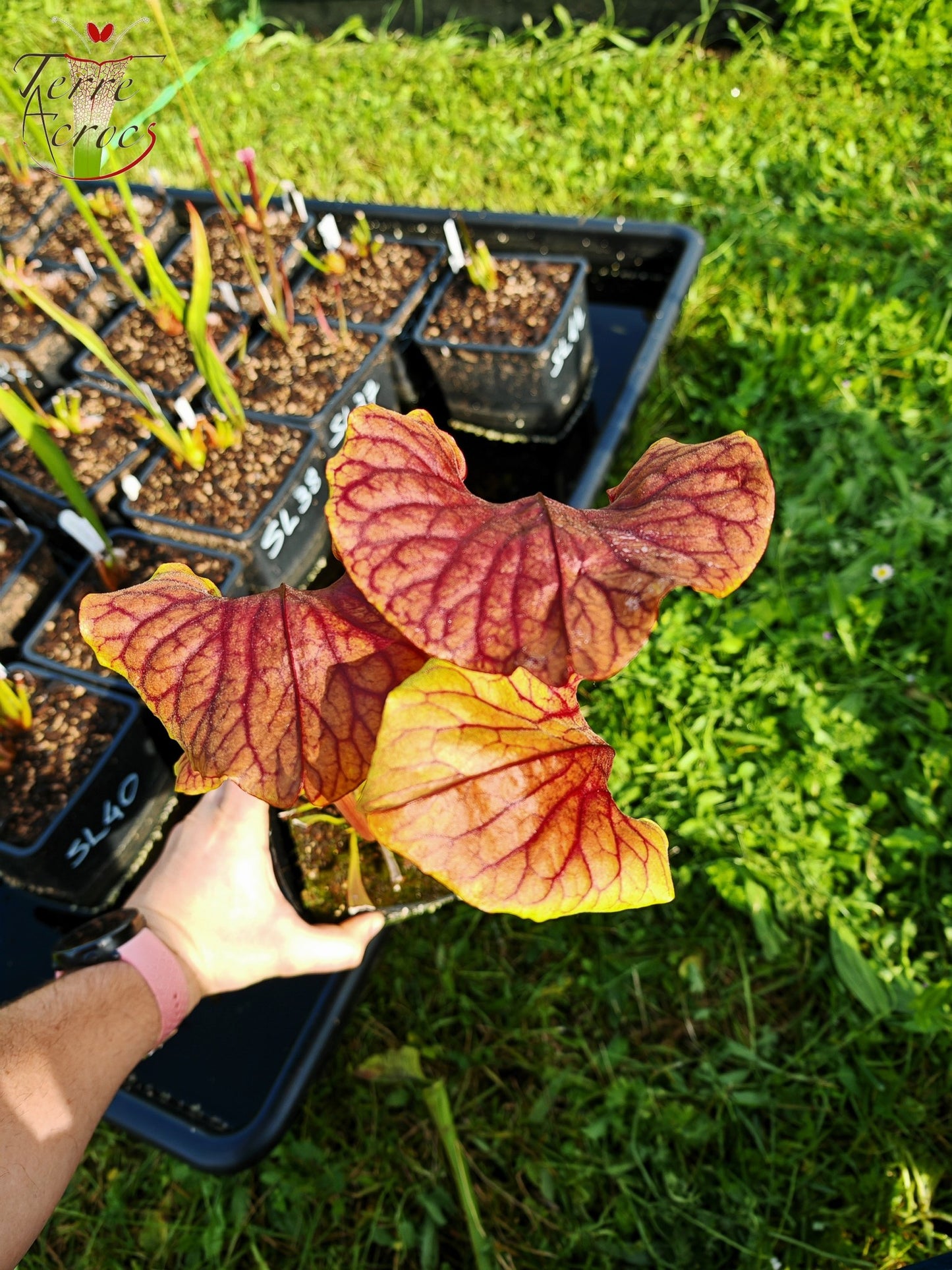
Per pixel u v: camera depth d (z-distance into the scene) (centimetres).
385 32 107
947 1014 48
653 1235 46
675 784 57
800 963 52
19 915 52
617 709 60
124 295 70
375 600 23
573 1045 51
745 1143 48
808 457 71
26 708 50
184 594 28
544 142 92
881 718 58
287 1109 43
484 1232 47
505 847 24
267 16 112
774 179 87
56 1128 31
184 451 56
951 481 65
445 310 63
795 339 72
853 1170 47
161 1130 43
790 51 96
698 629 61
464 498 26
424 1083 50
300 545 58
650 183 87
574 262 63
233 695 26
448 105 98
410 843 23
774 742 58
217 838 40
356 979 46
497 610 23
